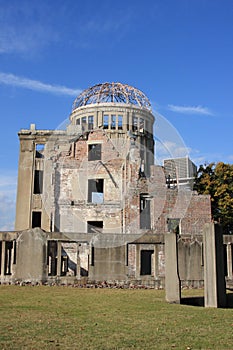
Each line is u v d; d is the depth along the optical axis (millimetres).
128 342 5750
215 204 28047
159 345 5602
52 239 16234
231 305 9922
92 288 15117
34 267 15984
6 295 11977
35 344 5555
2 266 16172
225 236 17047
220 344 5738
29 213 28375
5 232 16406
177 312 8703
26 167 29156
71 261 22141
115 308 9320
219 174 28594
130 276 15992
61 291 13492
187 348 5453
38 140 29594
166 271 10750
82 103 29172
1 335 6098
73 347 5418
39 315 8133
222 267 9953
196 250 16469
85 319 7699
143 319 7762
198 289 15383
